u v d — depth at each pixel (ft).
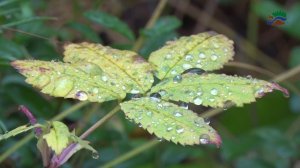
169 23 1.24
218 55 0.77
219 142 0.64
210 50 0.77
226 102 0.73
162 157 1.39
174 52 0.77
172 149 1.40
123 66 0.74
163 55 0.76
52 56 1.22
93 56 0.75
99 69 0.73
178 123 0.66
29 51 1.24
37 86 0.70
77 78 0.71
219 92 0.70
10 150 1.00
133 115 0.67
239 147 1.48
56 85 0.70
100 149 1.31
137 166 1.36
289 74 1.31
